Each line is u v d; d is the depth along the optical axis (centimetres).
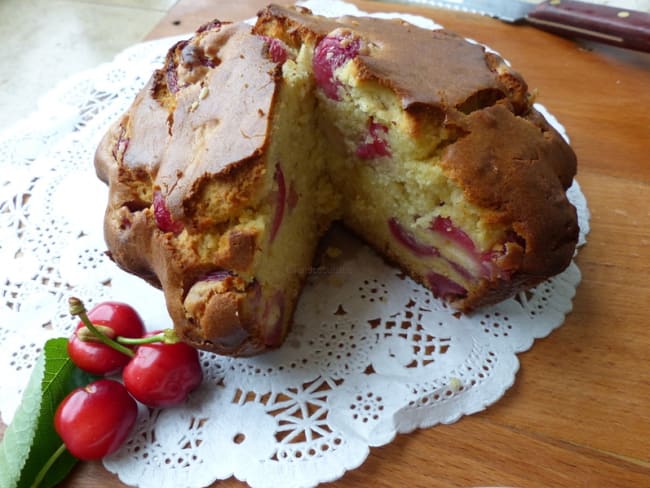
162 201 19
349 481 18
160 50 32
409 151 20
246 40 21
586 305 22
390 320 22
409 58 21
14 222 25
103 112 29
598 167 26
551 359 20
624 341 21
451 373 20
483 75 21
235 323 18
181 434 19
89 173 27
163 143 20
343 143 23
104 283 23
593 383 20
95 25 39
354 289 23
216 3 34
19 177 27
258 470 18
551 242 19
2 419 20
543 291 22
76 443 18
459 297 22
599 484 18
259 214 19
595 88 29
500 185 19
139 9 40
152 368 19
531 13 31
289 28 22
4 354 21
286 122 20
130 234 20
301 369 20
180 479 18
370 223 23
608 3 31
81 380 20
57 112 29
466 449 19
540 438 19
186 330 19
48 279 24
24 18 40
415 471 18
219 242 19
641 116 27
